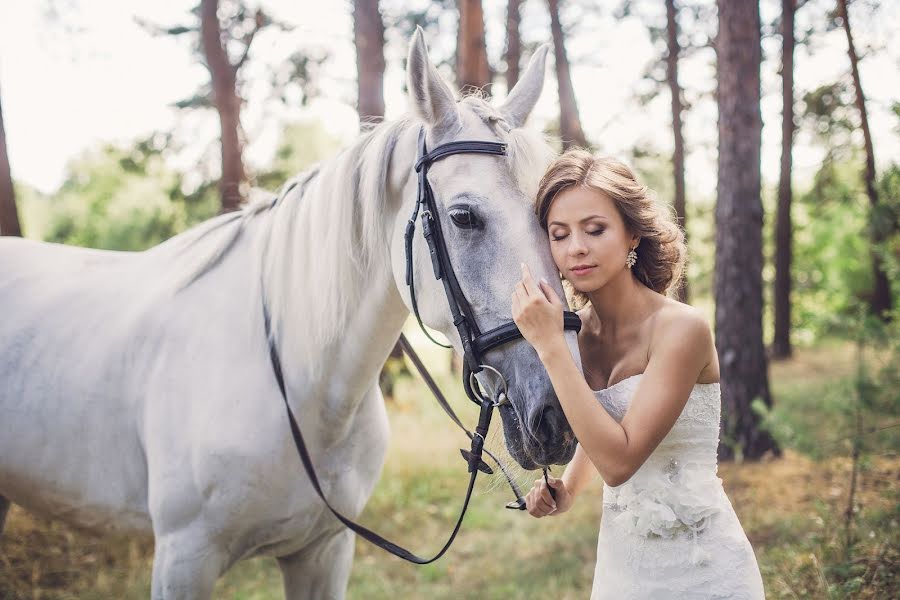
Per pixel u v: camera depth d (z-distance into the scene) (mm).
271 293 2023
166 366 2051
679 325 1399
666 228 1533
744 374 5594
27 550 3945
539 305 1390
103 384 2131
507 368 1558
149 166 12273
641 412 1354
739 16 5559
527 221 1554
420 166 1719
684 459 1479
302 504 2000
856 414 3633
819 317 3924
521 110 1915
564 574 3609
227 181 8250
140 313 2172
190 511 1953
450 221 1641
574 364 1367
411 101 1724
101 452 2135
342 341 1945
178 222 12742
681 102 12875
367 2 7668
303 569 2213
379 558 4062
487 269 1565
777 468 5238
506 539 4211
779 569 3141
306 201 1995
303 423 1999
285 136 16938
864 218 4016
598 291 1558
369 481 2236
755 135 5609
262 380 1972
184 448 1955
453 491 5008
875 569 2857
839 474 4766
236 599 3498
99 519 2232
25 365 2266
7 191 6062
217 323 2061
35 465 2223
